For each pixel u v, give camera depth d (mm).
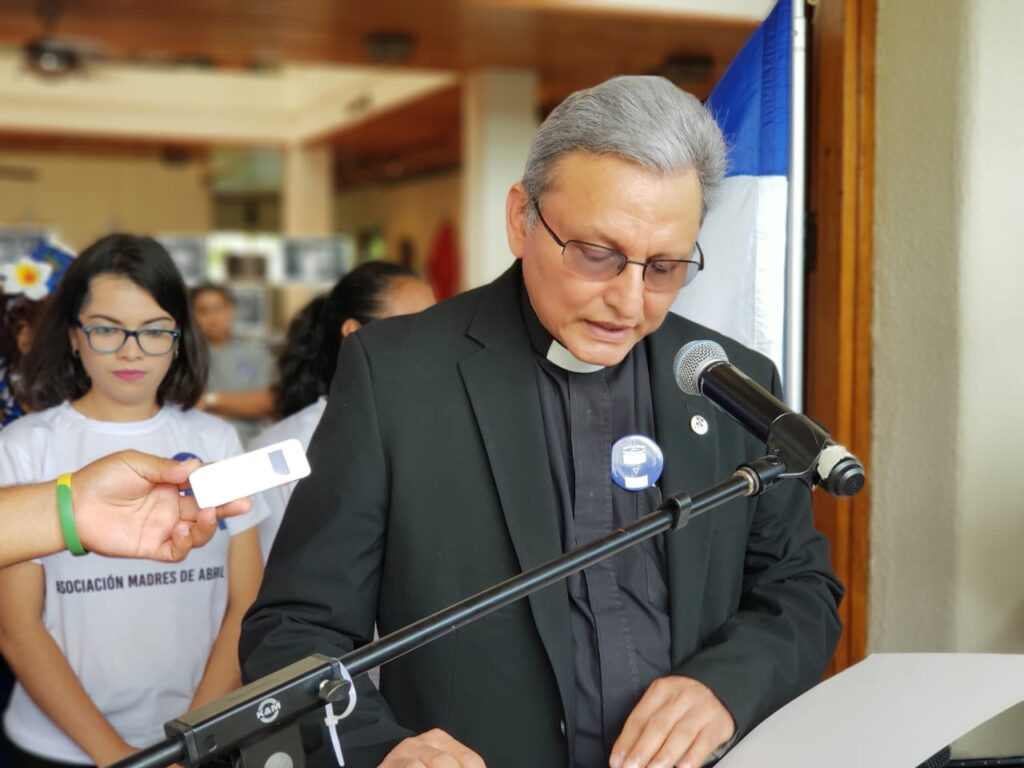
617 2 6766
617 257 1242
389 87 10867
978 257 1925
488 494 1401
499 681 1380
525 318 1464
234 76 13344
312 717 1240
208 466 1064
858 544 2148
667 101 1253
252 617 1399
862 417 2119
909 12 2000
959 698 1210
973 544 1963
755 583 1546
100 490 1153
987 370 1944
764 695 1321
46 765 2037
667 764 1212
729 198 1918
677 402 1457
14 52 12000
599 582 1396
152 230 17266
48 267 2574
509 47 8125
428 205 18000
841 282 2090
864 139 2080
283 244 10875
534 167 1309
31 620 1986
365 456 1405
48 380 2146
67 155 16344
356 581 1392
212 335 6090
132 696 2053
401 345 1457
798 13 1883
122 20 7707
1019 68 1913
